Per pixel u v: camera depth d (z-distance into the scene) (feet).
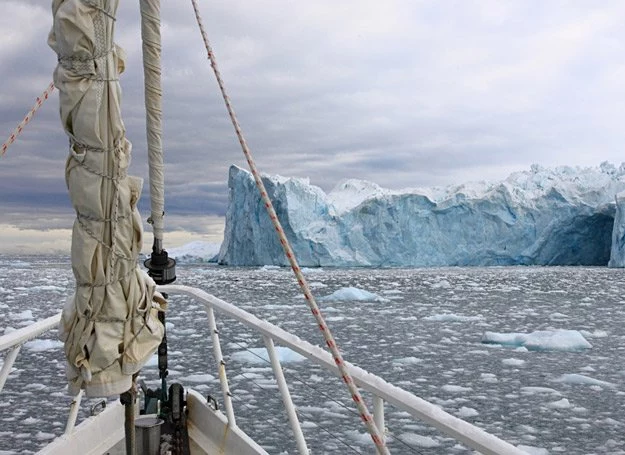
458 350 56.39
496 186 192.75
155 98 7.02
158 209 7.79
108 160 5.93
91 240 6.10
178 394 11.51
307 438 30.68
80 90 5.60
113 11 5.64
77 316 6.46
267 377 43.42
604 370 47.65
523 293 112.98
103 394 6.51
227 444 11.04
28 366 47.26
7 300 98.94
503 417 34.99
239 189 195.62
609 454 28.89
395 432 31.76
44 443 29.25
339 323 73.92
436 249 187.21
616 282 136.56
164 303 7.57
